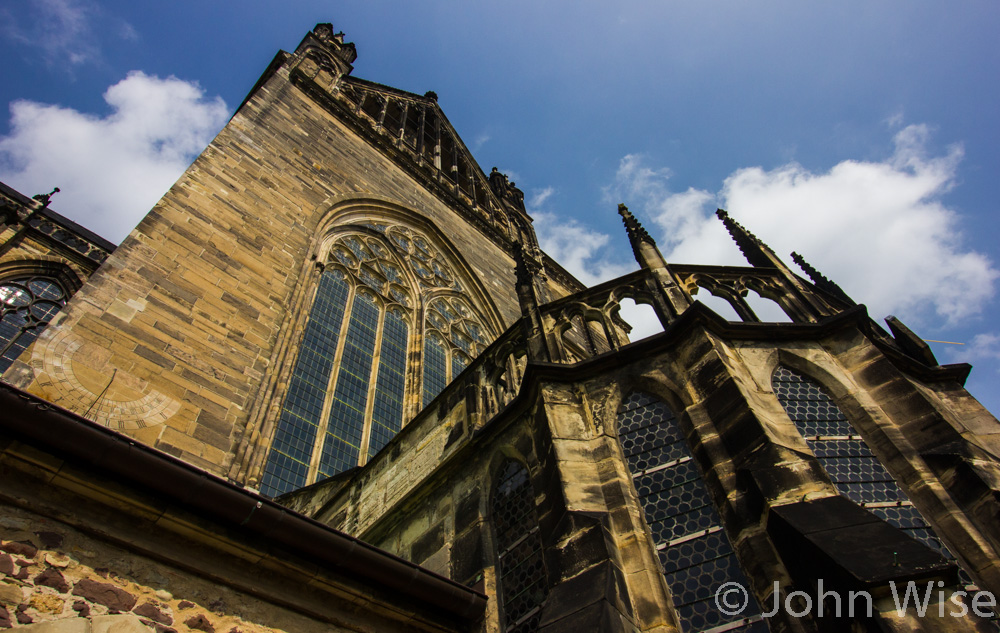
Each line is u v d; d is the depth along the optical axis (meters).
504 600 9.73
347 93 36.12
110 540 7.23
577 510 8.91
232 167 21.88
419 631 9.35
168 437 12.33
